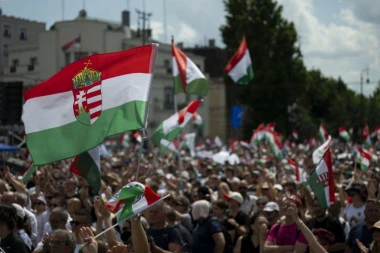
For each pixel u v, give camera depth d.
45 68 67.44
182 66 18.08
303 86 62.25
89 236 6.95
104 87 7.60
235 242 11.64
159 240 9.31
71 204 10.43
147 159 31.80
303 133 67.44
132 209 7.15
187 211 12.61
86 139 7.61
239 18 60.41
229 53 60.78
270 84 59.56
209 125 78.31
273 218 10.57
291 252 9.29
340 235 9.85
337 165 23.03
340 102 97.88
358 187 11.19
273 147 28.86
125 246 6.94
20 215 8.91
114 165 24.55
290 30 60.81
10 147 21.62
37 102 7.90
